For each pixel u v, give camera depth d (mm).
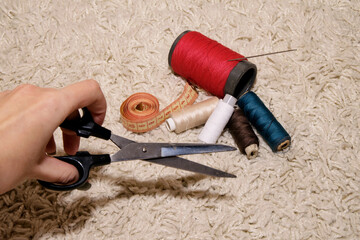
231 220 441
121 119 482
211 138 465
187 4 569
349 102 510
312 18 562
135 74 520
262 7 568
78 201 442
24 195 445
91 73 520
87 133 370
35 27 551
